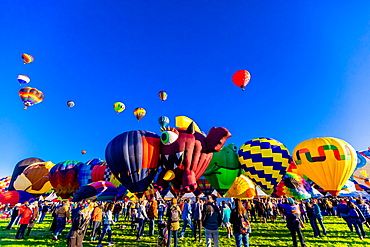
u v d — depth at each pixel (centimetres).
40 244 771
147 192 1708
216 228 529
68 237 554
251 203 1438
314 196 1672
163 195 1714
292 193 1559
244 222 527
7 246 743
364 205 856
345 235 841
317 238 795
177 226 610
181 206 1094
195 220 791
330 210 1504
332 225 1115
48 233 992
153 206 896
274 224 1166
